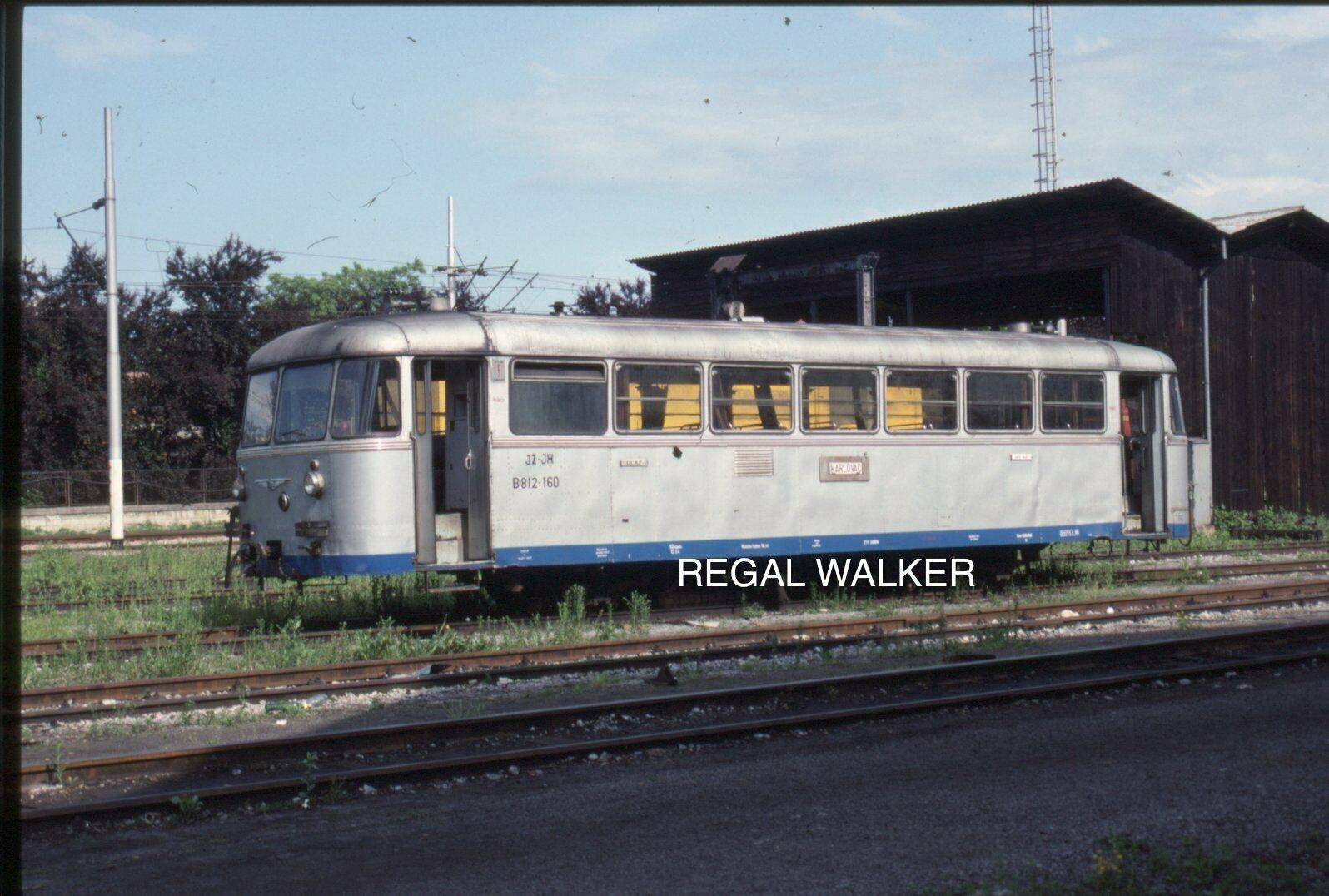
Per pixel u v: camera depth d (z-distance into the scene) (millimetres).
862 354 16672
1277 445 32375
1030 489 18078
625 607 16109
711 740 8789
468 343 14094
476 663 11906
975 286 31750
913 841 6453
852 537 16547
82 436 44688
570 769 8086
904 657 12406
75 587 18266
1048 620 14578
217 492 42500
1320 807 6902
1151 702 10172
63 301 46219
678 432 15320
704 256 35281
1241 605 15859
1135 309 28438
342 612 15258
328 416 13992
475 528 14281
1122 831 6500
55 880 6055
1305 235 33094
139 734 9297
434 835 6727
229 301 48281
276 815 7105
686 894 5730
